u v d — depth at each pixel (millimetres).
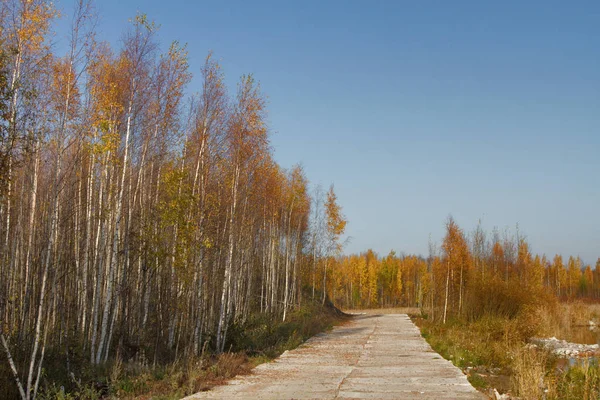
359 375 13633
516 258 49531
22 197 16797
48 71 13320
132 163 18672
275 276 37906
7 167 11383
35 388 10328
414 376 13352
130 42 16547
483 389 11930
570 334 31344
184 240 16719
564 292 83688
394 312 58406
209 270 22562
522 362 13883
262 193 25641
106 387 11922
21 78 12633
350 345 21281
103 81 15156
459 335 22922
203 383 12383
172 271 18297
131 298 18609
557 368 16859
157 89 17312
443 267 32938
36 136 12406
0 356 11883
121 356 15156
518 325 25188
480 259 42156
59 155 12672
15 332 14273
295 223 39781
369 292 77312
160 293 18422
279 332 24547
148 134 17688
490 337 23594
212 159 18875
